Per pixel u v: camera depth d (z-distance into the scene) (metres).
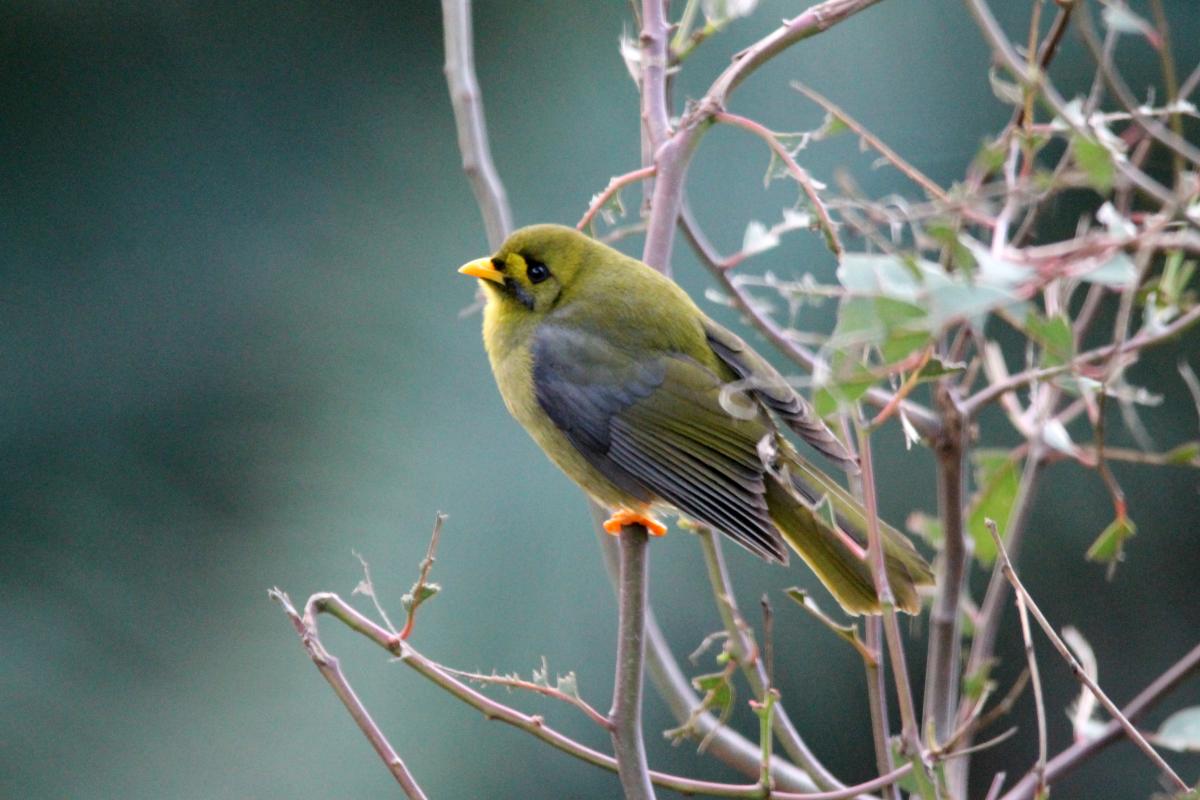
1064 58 11.58
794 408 8.44
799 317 11.02
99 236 11.66
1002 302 4.81
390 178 11.90
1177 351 11.55
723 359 8.88
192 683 10.68
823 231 7.07
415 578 10.73
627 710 6.08
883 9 11.61
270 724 10.65
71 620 10.79
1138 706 7.25
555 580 10.74
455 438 11.07
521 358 9.10
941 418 7.55
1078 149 6.13
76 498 11.05
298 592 10.80
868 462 5.84
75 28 11.77
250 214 11.77
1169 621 11.87
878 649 6.64
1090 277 5.36
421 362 11.35
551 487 10.89
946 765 7.07
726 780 11.12
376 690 10.64
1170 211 5.80
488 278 9.24
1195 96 11.46
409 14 12.13
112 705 10.67
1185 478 11.80
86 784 10.58
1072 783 12.30
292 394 11.31
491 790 10.59
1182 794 5.67
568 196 11.70
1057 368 7.10
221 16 11.98
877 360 7.62
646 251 7.18
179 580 10.94
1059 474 11.90
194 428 11.31
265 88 11.97
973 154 11.36
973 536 8.30
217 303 11.59
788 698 11.23
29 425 11.23
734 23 11.52
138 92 11.87
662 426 8.63
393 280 11.59
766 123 11.49
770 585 11.24
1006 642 12.12
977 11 6.93
